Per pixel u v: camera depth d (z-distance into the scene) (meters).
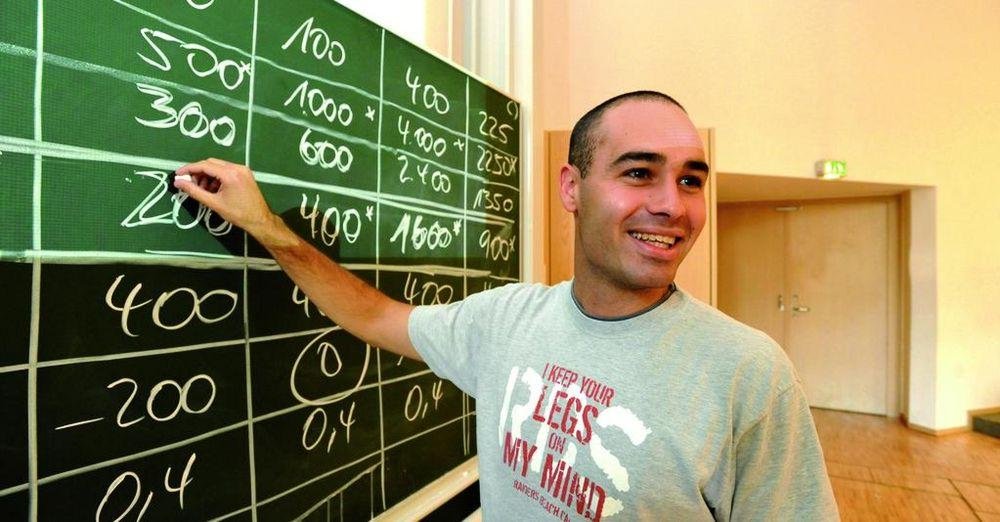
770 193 4.58
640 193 0.68
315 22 0.91
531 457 0.73
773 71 3.83
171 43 0.70
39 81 0.58
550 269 2.08
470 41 1.67
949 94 4.15
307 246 0.83
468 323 0.92
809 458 0.64
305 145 0.89
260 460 0.83
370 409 1.05
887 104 4.02
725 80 3.74
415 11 1.46
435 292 1.23
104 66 0.63
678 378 0.66
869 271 4.59
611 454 0.66
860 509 2.90
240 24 0.78
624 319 0.73
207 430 0.75
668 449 0.64
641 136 0.67
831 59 3.93
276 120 0.84
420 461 1.19
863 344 4.62
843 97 3.95
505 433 0.78
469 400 1.38
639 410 0.66
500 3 1.67
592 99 3.57
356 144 1.00
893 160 4.03
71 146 0.60
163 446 0.70
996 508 2.90
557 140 2.07
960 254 4.16
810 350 4.84
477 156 1.40
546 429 0.73
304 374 0.90
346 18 0.97
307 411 0.91
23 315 0.57
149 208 0.68
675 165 0.67
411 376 1.17
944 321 4.12
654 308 0.72
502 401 0.80
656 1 3.63
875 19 4.00
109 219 0.64
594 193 0.71
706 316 0.71
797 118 3.87
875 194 4.52
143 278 0.67
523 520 0.73
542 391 0.75
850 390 4.69
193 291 0.73
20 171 0.56
